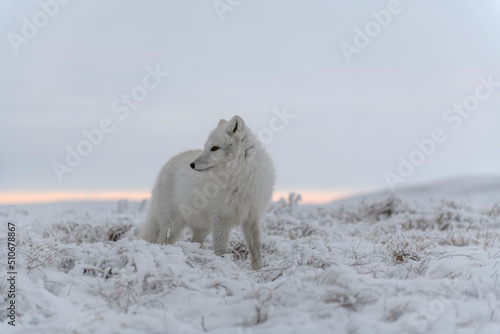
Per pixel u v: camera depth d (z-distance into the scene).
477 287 4.36
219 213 6.75
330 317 4.02
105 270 5.43
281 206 11.80
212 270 5.68
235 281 5.04
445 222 10.14
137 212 13.10
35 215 12.09
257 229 6.83
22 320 4.31
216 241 6.79
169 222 7.59
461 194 17.36
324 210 12.50
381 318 3.90
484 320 3.84
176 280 5.02
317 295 4.35
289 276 5.14
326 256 6.12
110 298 4.78
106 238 9.19
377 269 5.61
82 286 5.15
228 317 4.31
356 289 4.30
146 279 5.09
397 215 11.19
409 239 7.87
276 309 4.30
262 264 6.66
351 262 6.14
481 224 10.27
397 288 4.41
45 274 5.37
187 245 6.35
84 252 5.96
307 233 9.07
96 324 4.01
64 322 4.27
